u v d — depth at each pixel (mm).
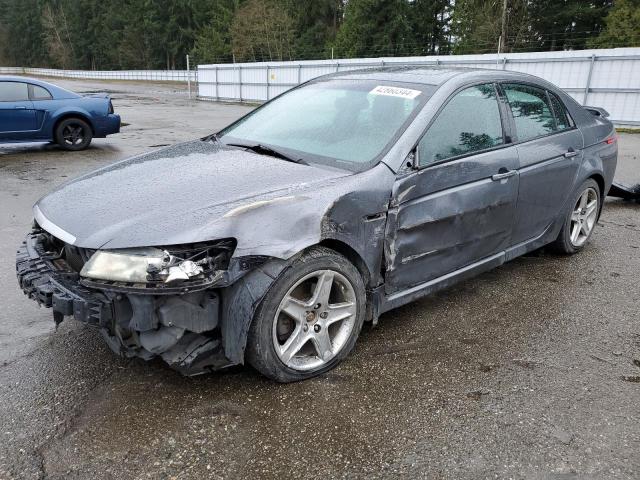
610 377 2951
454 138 3391
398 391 2766
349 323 2975
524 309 3775
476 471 2229
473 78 3660
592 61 16641
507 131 3809
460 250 3531
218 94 29312
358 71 4203
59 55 93062
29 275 2719
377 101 3512
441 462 2275
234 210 2559
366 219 2902
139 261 2365
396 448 2354
